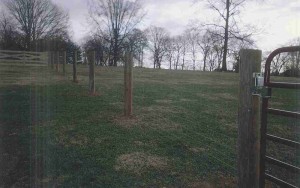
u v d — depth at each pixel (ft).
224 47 130.21
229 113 27.35
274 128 22.75
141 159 16.06
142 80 57.36
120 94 35.99
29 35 171.42
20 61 90.79
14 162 15.35
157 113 26.05
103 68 93.20
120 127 21.59
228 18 129.70
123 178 13.96
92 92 35.65
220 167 15.33
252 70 11.82
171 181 13.87
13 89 38.42
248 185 12.16
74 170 14.61
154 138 19.38
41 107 27.37
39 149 17.04
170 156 16.58
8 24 180.96
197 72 94.89
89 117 24.18
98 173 14.35
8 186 13.14
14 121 22.59
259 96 11.88
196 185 13.60
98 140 18.80
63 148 17.33
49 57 73.31
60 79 51.93
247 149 12.04
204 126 22.50
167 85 48.62
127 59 24.06
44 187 13.02
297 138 20.15
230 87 48.62
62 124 22.08
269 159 12.39
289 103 33.73
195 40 218.79
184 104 31.04
